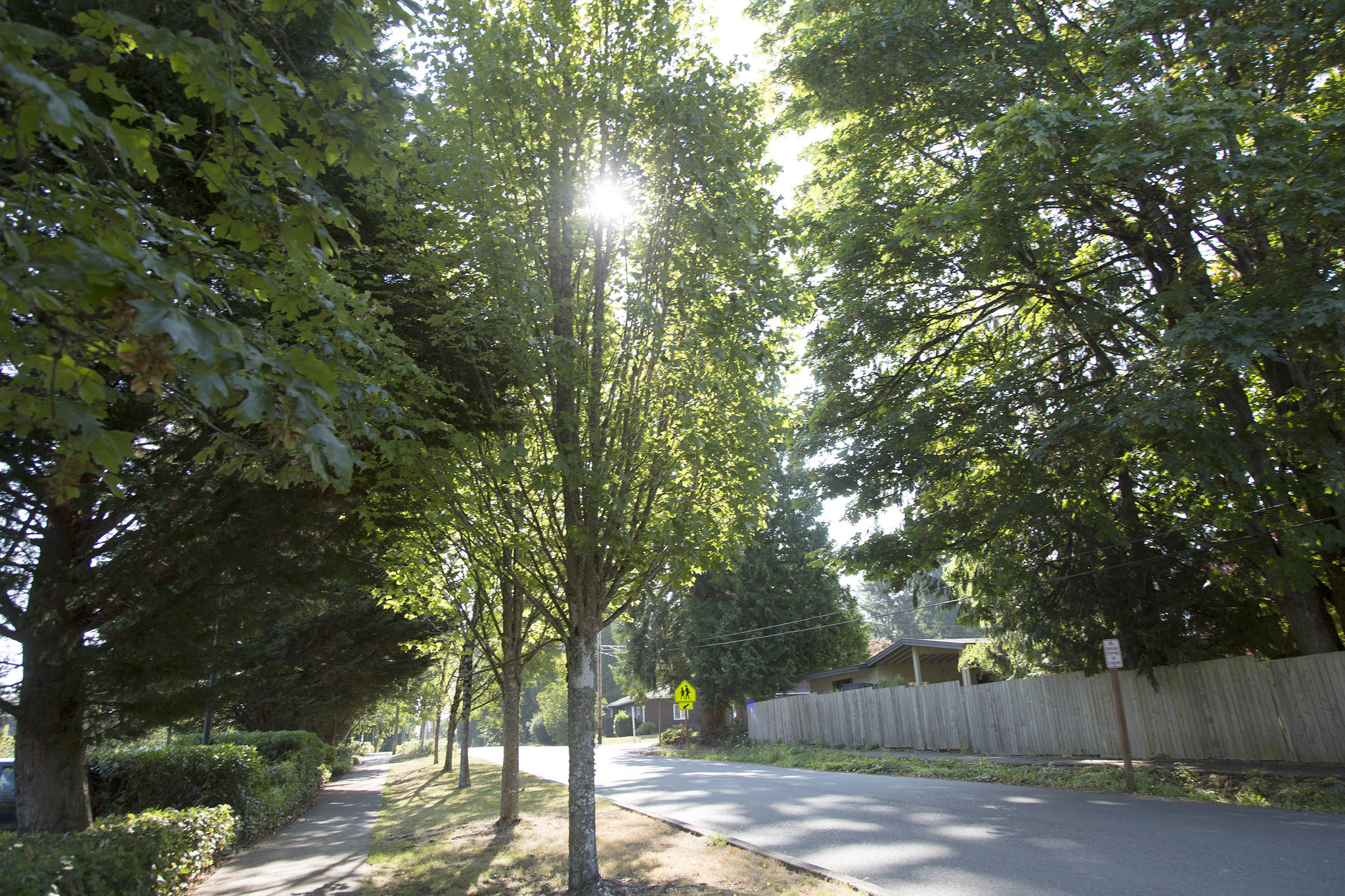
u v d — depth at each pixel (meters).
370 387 4.57
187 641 7.27
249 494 7.30
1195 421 11.41
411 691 29.95
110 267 2.55
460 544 9.10
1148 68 12.54
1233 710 14.74
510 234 7.04
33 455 6.46
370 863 9.44
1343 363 11.48
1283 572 12.64
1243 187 11.17
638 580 8.13
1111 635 16.52
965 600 19.58
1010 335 18.27
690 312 7.67
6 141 2.96
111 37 3.61
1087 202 14.01
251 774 11.64
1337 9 11.53
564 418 6.97
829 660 34.28
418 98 3.89
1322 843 8.15
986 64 14.16
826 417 17.39
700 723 38.69
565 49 7.73
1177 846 8.30
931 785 15.58
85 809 7.88
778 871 7.75
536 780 21.61
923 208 13.38
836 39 15.17
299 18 6.40
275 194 3.76
